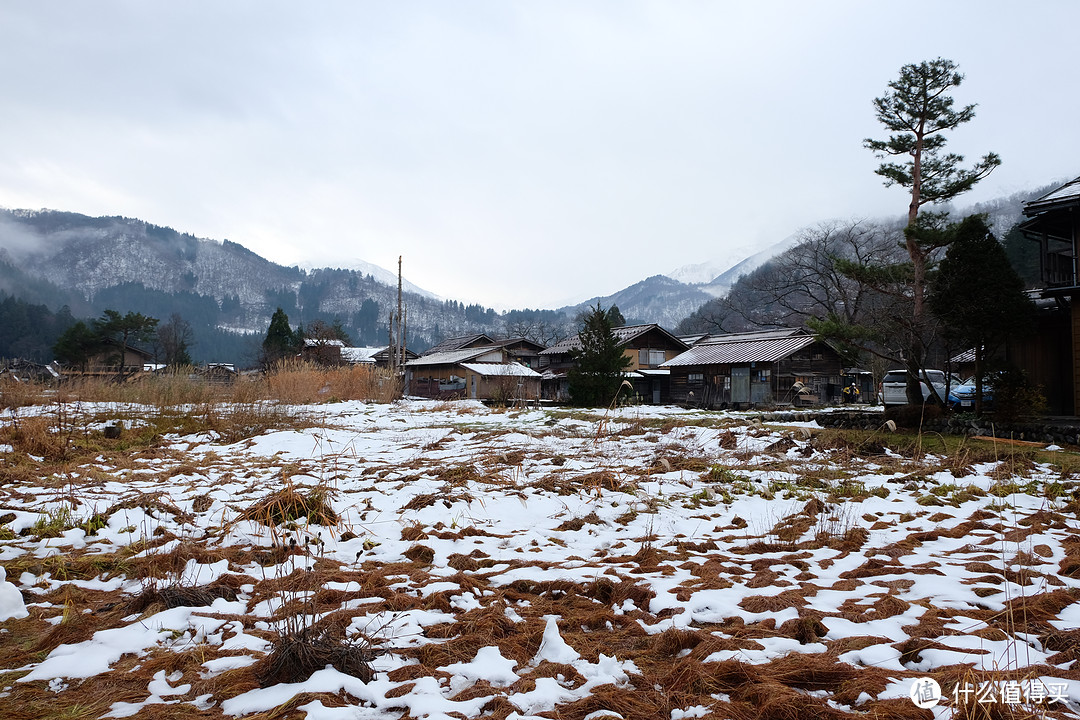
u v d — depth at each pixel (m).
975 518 5.86
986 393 13.72
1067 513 6.02
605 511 6.10
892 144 15.73
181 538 4.87
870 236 38.09
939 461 9.06
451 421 17.02
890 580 4.01
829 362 31.67
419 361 48.03
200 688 2.56
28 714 2.35
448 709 2.37
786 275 44.88
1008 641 2.87
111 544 4.75
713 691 2.54
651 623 3.34
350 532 5.16
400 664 2.84
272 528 4.53
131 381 15.52
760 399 30.62
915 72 15.09
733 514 6.18
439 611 3.52
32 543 4.71
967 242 12.40
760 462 9.00
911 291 16.14
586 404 27.19
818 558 4.65
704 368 34.28
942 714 2.25
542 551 4.82
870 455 9.85
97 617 3.36
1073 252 14.48
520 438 12.25
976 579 3.93
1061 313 14.59
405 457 9.95
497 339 55.00
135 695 2.52
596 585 3.87
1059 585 3.75
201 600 3.57
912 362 14.05
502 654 2.95
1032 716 2.21
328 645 2.80
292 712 2.38
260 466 8.74
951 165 15.72
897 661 2.77
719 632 3.14
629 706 2.42
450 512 5.98
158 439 11.37
